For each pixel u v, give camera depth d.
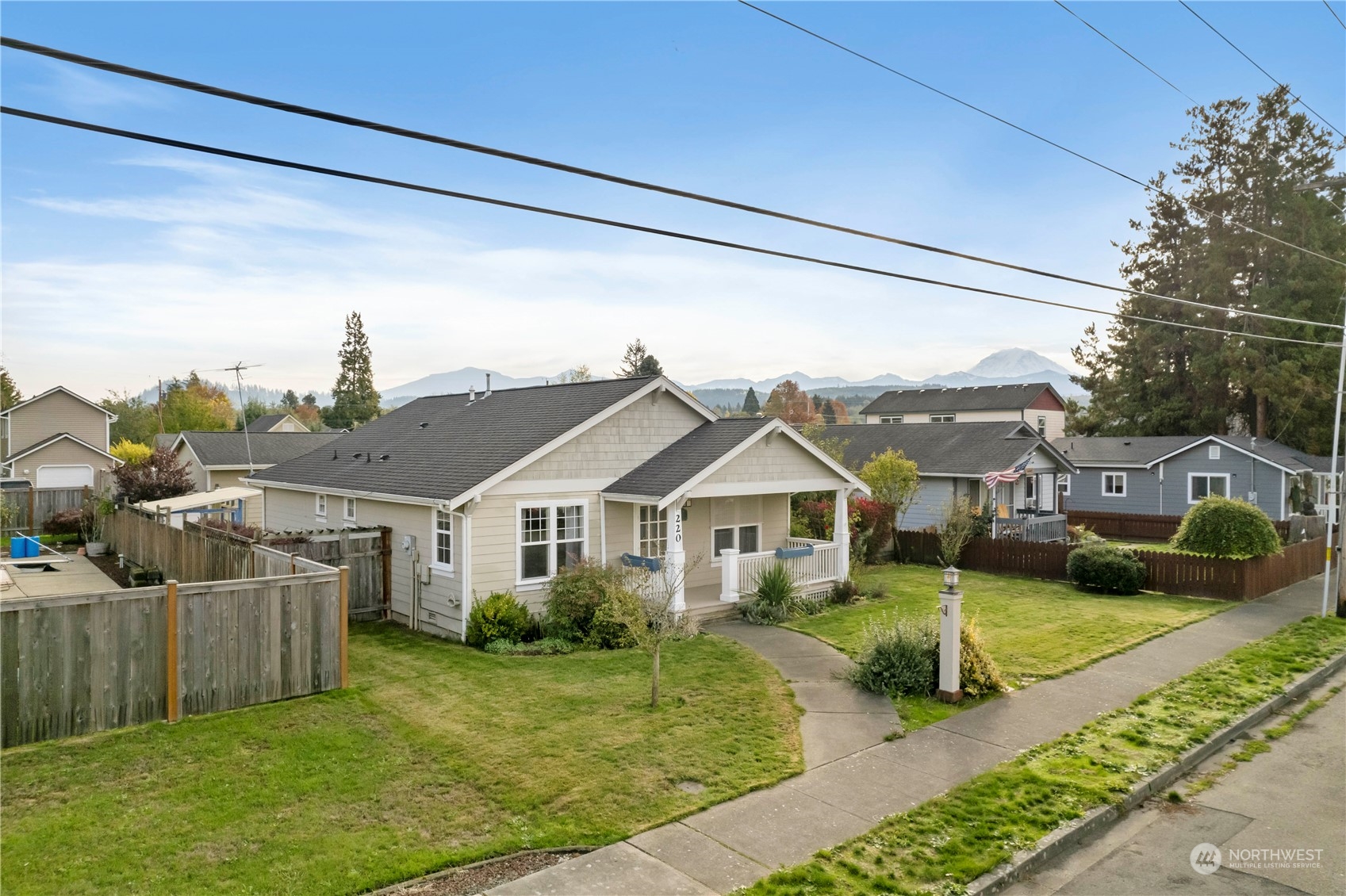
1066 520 30.05
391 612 17.17
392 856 6.89
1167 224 44.09
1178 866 7.23
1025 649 14.29
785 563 17.98
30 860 6.64
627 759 9.04
